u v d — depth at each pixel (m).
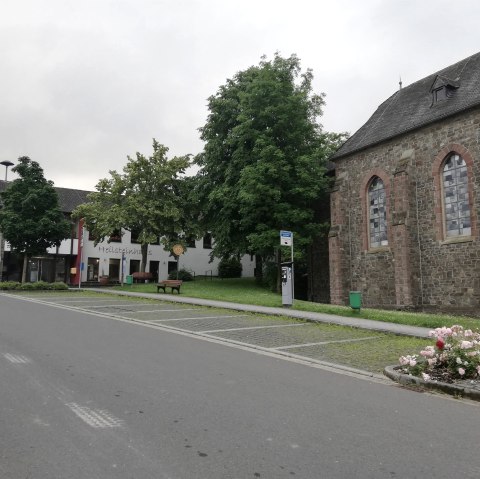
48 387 6.27
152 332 11.79
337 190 26.64
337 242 26.20
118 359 8.20
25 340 9.81
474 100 20.11
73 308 17.50
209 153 31.17
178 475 3.84
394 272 23.52
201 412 5.45
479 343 7.82
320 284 31.02
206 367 7.91
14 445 4.36
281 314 16.25
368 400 6.37
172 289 26.25
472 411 6.08
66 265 42.47
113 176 33.78
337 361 9.02
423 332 12.48
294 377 7.52
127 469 3.92
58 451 4.25
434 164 21.75
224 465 4.05
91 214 33.00
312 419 5.39
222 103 30.23
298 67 28.55
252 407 5.74
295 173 27.53
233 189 28.50
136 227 34.62
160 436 4.67
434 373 7.63
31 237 32.25
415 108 24.45
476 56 23.91
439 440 4.87
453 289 20.70
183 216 33.41
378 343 11.12
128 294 25.30
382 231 24.61
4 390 6.10
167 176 32.81
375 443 4.70
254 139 27.22
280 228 27.70
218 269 46.19
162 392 6.21
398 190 22.61
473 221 19.95
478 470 4.12
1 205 37.97
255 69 30.55
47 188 32.81
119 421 5.06
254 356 9.20
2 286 29.11
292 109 26.98
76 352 8.66
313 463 4.16
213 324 13.79
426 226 22.02
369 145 24.86
